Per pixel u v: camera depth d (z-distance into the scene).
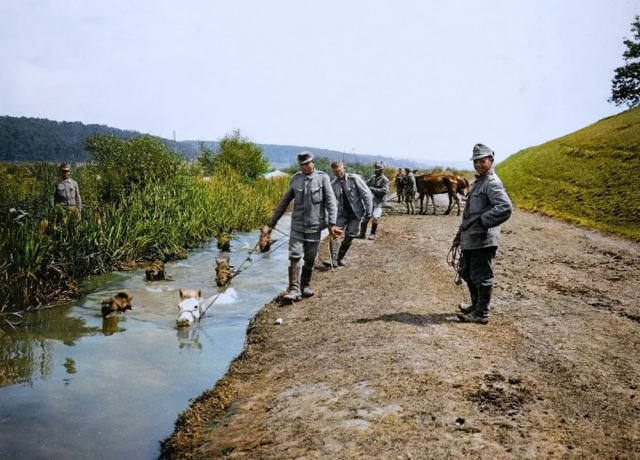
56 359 5.59
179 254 11.79
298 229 7.54
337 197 9.61
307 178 7.44
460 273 6.20
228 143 30.17
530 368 4.77
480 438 3.34
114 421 4.20
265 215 18.67
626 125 31.11
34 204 10.95
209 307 7.64
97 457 3.63
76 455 3.65
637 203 17.66
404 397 3.96
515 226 16.95
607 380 4.62
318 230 7.57
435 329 5.75
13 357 5.63
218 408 4.36
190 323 6.77
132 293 8.45
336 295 7.66
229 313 7.38
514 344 5.44
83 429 4.05
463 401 3.92
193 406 4.44
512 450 3.20
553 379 4.54
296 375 4.78
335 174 9.63
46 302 7.79
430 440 3.29
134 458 3.62
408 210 19.95
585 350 5.44
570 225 17.41
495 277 9.14
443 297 7.36
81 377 5.11
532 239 14.25
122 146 15.97
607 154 26.58
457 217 18.80
